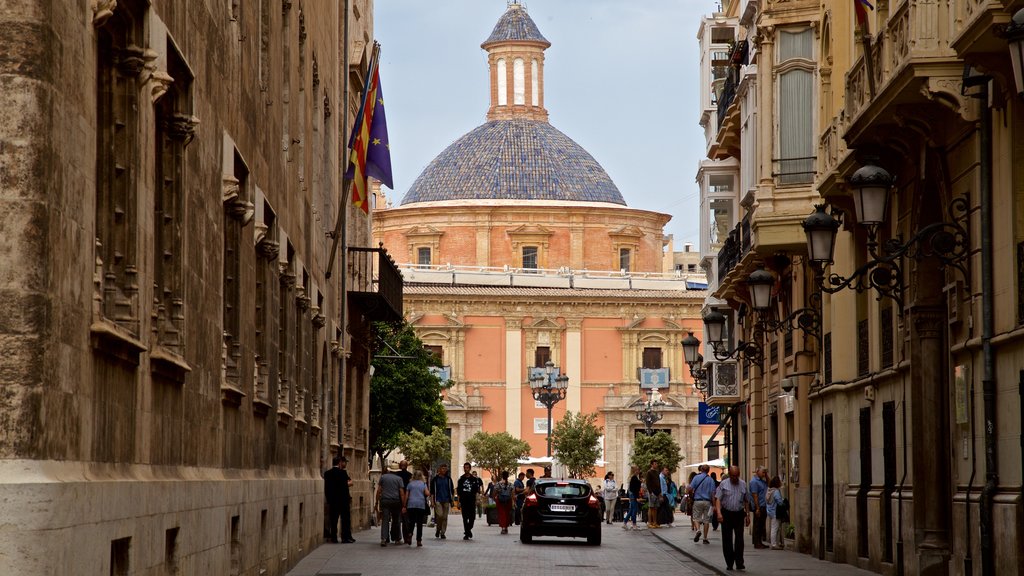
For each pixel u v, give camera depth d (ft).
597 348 387.96
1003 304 67.31
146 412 47.09
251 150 74.43
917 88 70.85
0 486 32.89
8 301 34.01
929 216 82.64
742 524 99.04
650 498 186.91
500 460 342.03
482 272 396.98
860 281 81.35
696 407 386.93
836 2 106.22
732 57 153.28
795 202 117.19
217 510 60.08
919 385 83.20
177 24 51.60
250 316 74.79
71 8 36.96
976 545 71.56
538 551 127.54
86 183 38.86
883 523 91.81
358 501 164.45
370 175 139.64
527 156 428.56
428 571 96.58
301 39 110.22
